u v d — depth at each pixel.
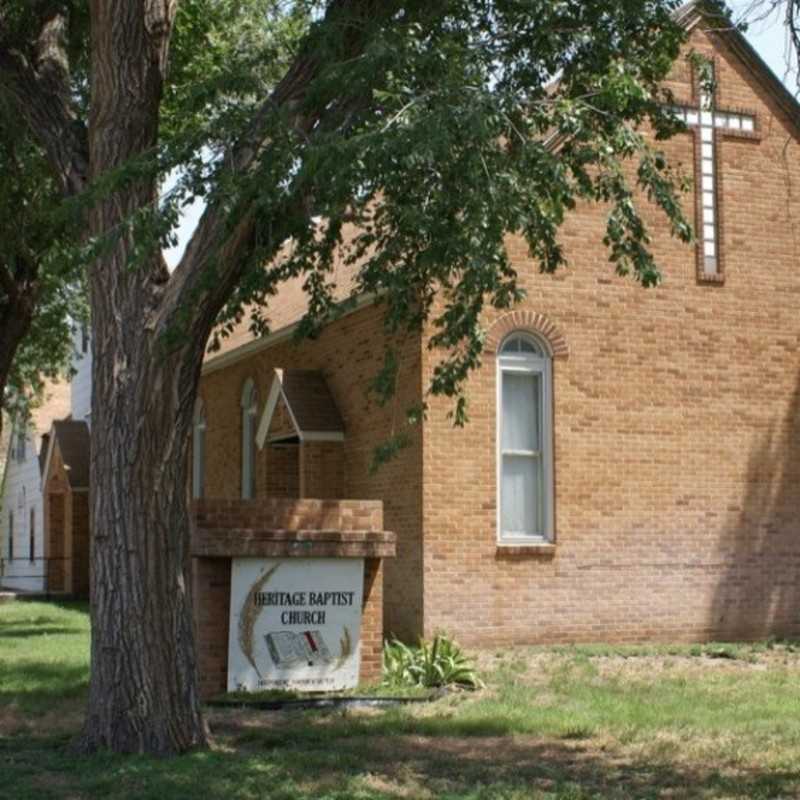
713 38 19.97
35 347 27.69
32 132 12.52
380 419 19.27
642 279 9.20
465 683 14.33
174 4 11.02
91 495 10.38
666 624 18.97
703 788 9.35
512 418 18.73
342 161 8.55
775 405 19.95
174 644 10.24
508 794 9.08
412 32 9.52
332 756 10.37
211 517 13.37
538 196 9.09
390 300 10.73
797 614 19.72
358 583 13.92
